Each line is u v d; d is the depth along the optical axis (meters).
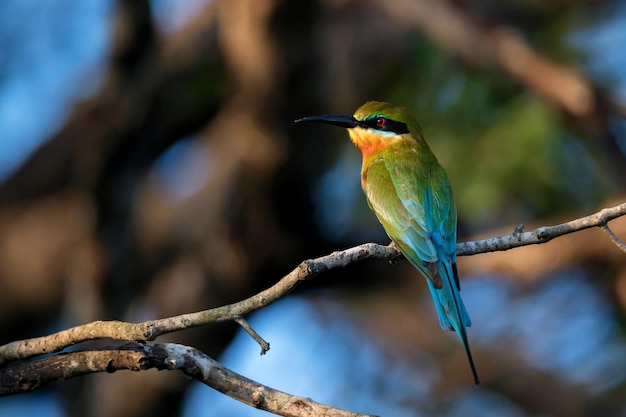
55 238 18.02
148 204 15.72
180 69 14.91
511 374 17.12
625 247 7.89
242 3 13.16
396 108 11.49
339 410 7.07
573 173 14.95
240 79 13.88
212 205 15.02
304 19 13.30
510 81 14.84
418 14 15.08
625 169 14.41
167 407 15.77
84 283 14.98
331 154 16.14
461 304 9.34
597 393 16.89
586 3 15.91
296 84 13.66
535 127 14.42
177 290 15.38
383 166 10.77
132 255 14.94
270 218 14.74
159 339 15.45
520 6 15.96
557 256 15.44
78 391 15.98
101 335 7.21
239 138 14.31
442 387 17.25
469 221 16.03
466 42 14.77
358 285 17.48
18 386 7.29
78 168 15.48
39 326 18.84
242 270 15.14
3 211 18.47
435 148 15.04
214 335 15.71
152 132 15.15
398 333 17.83
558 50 15.55
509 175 14.54
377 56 16.25
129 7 14.14
